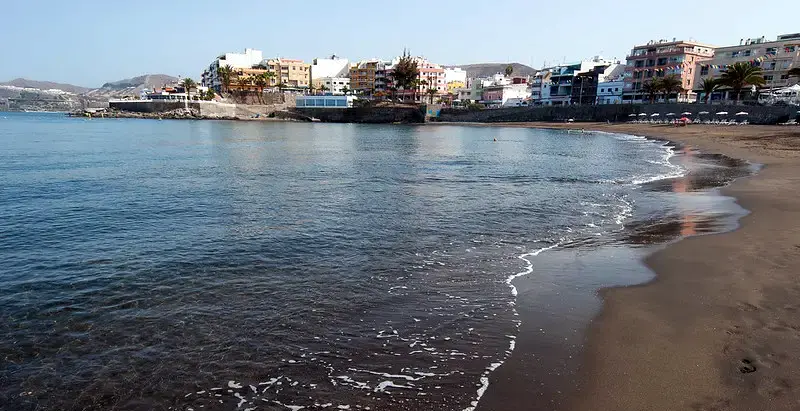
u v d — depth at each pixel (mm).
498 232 15953
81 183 26969
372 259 13055
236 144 60469
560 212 19156
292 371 7504
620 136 78625
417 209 19875
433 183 27641
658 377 6719
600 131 93500
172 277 11672
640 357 7309
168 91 191875
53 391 7102
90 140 64812
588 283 10758
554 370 7164
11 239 15070
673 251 12742
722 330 7934
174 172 32156
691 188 24188
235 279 11523
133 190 24625
